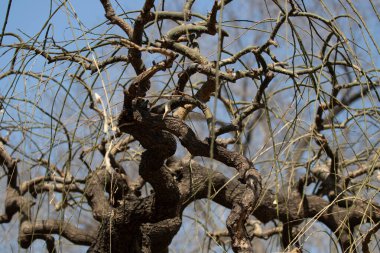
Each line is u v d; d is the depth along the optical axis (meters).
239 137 3.60
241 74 3.37
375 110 3.11
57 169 4.32
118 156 5.09
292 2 3.22
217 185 4.12
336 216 4.37
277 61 3.47
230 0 3.47
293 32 3.16
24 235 4.50
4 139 4.50
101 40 3.33
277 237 4.60
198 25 3.49
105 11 3.35
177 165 4.12
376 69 2.96
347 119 4.01
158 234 3.83
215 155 3.23
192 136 3.22
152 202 3.59
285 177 4.45
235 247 3.01
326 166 4.71
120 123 3.20
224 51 3.68
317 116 4.31
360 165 4.34
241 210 3.04
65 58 3.28
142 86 3.19
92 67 3.33
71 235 4.54
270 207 4.30
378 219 4.31
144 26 3.49
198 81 4.43
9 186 4.71
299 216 4.38
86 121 3.86
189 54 3.38
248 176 3.13
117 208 3.70
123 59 3.37
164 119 3.21
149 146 3.28
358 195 3.23
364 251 3.41
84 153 4.03
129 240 3.71
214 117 2.30
